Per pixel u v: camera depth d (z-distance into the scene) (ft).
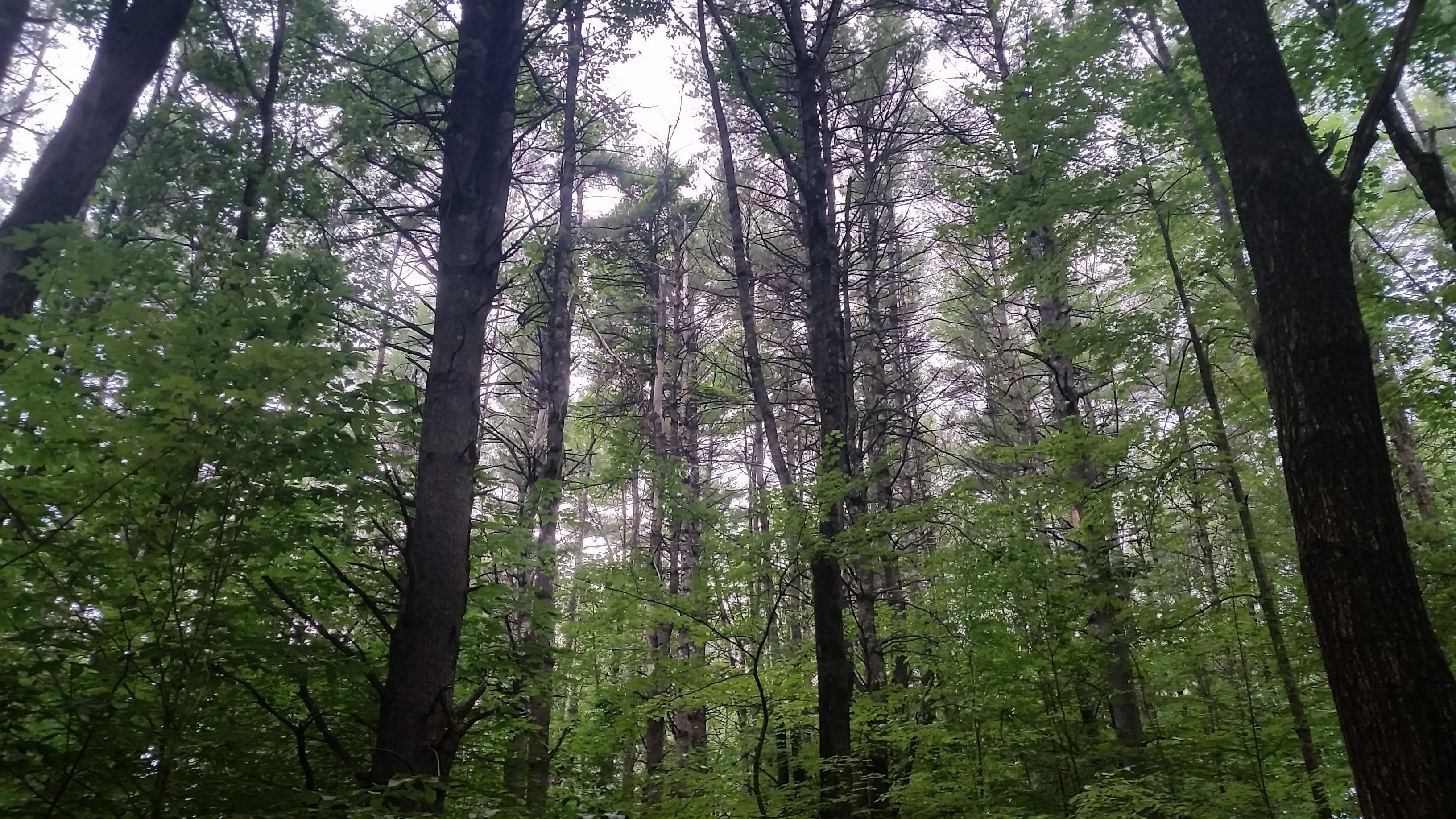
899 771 26.16
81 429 11.98
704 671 27.68
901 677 32.32
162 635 12.80
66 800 10.93
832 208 35.35
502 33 19.53
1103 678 25.39
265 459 12.34
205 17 27.96
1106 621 25.50
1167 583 27.99
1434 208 20.45
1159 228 25.96
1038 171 24.73
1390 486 12.50
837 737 22.22
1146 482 24.04
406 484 18.39
